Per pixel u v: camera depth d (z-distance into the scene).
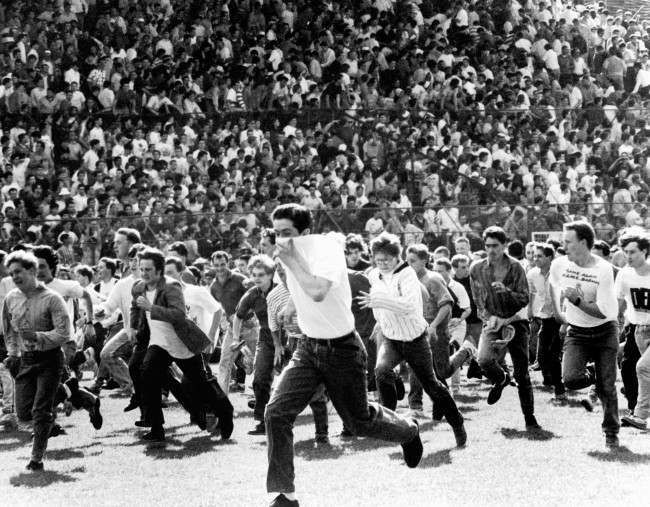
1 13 40.59
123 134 36.34
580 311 13.54
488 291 14.87
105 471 12.59
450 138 40.72
